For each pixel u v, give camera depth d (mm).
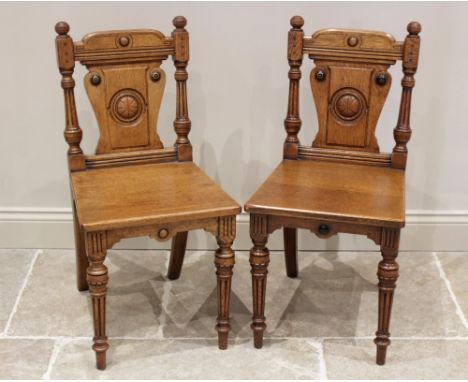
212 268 2816
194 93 2713
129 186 2289
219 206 2156
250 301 2600
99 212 2102
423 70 2666
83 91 2701
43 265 2801
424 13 2590
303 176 2373
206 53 2654
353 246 2939
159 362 2266
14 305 2541
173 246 2631
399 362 2273
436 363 2270
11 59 2633
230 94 2715
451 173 2820
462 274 2771
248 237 2920
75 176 2363
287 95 2715
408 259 2877
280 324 2459
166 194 2234
